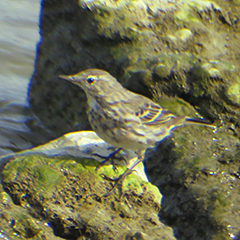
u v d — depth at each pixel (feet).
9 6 67.46
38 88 46.19
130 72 40.01
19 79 51.31
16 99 47.47
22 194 28.25
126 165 32.04
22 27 62.44
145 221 28.91
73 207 28.30
